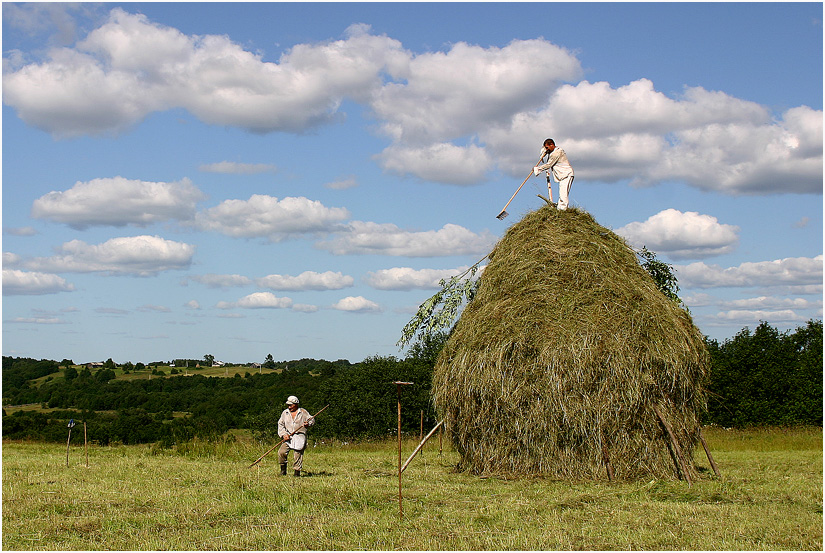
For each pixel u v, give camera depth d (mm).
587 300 13305
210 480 12852
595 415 12461
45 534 8398
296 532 8445
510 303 13711
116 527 8812
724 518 9180
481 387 13281
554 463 12750
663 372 12781
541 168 16016
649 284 14062
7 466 15344
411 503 10312
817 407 32562
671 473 12703
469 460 13812
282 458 14078
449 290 18359
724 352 36500
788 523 8844
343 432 34719
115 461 16969
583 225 14719
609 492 11289
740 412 33781
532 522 9023
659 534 8273
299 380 51031
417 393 35594
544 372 12750
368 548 7699
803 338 39281
